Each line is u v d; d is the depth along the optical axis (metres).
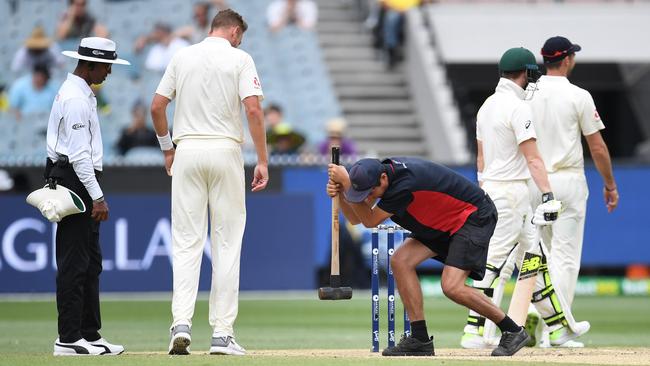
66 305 27.73
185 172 28.02
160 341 36.47
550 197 30.16
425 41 78.69
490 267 31.55
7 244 55.03
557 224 33.62
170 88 28.36
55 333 39.66
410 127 78.44
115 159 65.56
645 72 83.56
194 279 27.94
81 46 27.91
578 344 33.22
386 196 26.30
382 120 78.12
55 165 27.67
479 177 32.59
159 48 75.06
